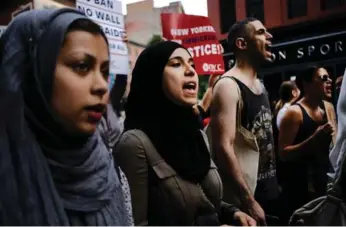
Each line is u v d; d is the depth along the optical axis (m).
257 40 2.73
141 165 1.67
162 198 1.68
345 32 12.45
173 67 1.81
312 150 3.38
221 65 3.68
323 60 12.93
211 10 15.09
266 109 2.78
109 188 1.16
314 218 2.04
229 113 2.54
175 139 1.75
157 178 1.68
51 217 0.98
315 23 13.23
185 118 1.82
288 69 13.56
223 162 2.52
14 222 0.96
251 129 2.65
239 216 1.98
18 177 0.98
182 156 1.74
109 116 1.83
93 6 2.25
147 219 1.70
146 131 1.74
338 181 2.00
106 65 1.11
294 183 3.40
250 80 2.74
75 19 1.03
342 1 12.75
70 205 1.05
